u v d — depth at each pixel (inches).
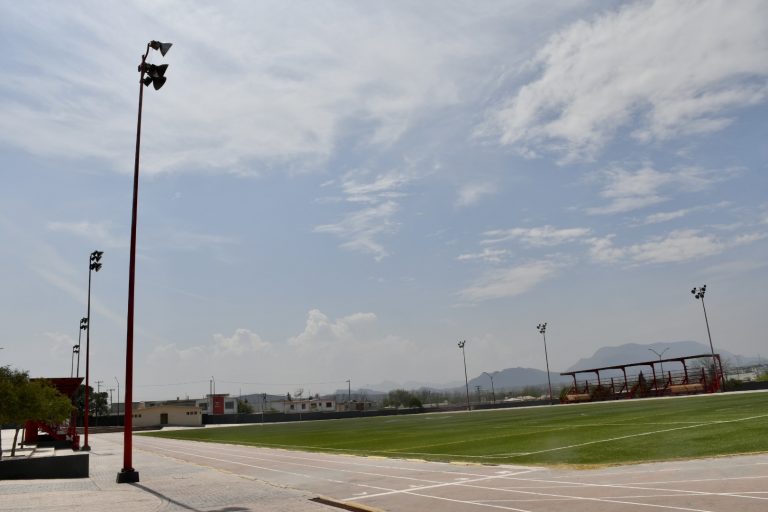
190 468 1226.6
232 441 2288.4
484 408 4940.9
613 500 539.2
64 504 675.4
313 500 695.1
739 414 1331.2
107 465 1368.1
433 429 2027.6
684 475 635.5
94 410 6038.4
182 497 744.3
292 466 1163.3
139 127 1003.9
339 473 973.2
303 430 2819.9
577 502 547.2
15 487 884.0
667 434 1053.2
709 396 2706.7
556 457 912.3
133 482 944.9
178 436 3068.4
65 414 1697.8
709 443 880.9
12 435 2960.1
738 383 3472.0
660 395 3565.5
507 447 1139.9
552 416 2153.1
